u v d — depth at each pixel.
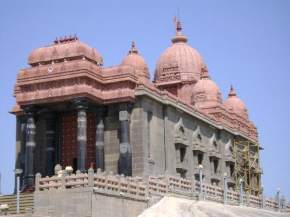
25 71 52.97
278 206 66.50
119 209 39.41
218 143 68.88
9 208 40.94
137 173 52.00
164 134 56.91
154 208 42.44
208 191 52.72
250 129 78.12
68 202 37.31
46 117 56.09
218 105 70.06
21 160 58.41
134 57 61.41
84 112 50.69
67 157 56.12
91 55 53.62
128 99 52.25
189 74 76.25
